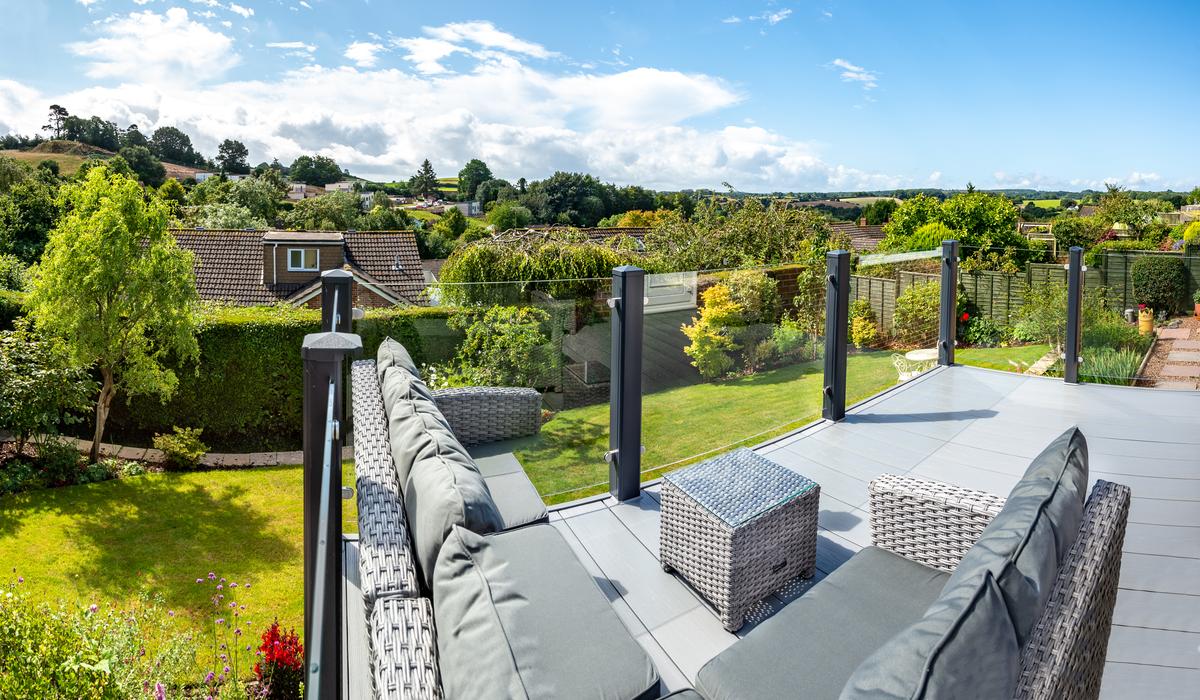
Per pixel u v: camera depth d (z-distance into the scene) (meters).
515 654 1.34
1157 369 6.89
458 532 1.68
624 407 3.75
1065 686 1.27
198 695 3.62
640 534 3.43
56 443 8.20
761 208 12.77
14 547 6.56
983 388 6.09
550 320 3.83
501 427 3.62
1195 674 2.41
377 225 47.12
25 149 62.88
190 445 8.66
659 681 1.34
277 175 59.50
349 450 3.68
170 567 6.24
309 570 1.87
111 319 8.26
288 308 9.75
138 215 8.31
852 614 2.11
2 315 10.30
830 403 5.19
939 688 1.02
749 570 2.66
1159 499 3.83
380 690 1.24
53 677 2.99
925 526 2.39
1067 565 1.51
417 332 3.84
